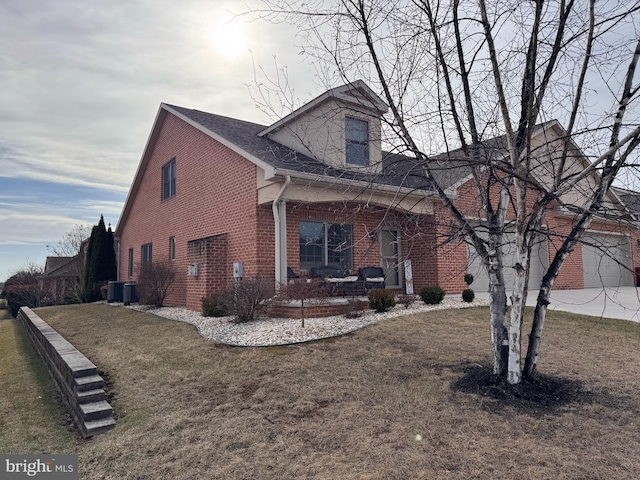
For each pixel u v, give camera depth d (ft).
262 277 32.01
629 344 23.56
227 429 15.14
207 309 35.37
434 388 17.21
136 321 37.58
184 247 48.19
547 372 18.80
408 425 14.26
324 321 29.09
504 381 16.99
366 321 28.94
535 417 14.37
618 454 12.02
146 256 61.21
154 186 58.29
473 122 17.52
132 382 21.13
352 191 34.71
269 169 31.96
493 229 17.70
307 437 14.08
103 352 27.27
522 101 16.89
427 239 36.99
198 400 18.12
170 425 16.03
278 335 25.81
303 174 31.45
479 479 11.05
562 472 11.18
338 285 35.17
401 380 18.37
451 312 32.27
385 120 17.95
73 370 19.54
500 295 17.87
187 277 42.65
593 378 18.01
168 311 42.78
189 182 47.65
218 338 26.96
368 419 14.92
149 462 13.62
